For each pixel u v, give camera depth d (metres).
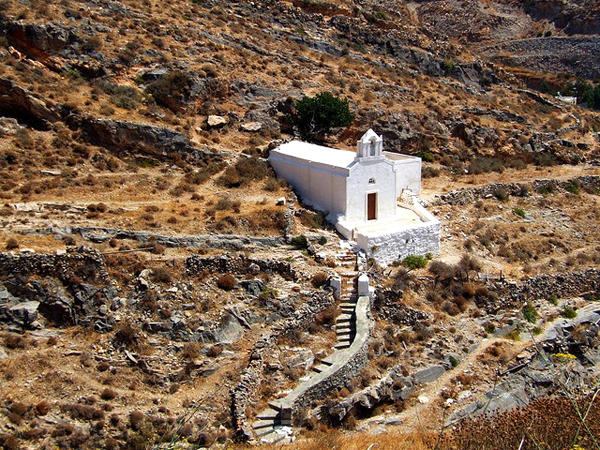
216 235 42.72
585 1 148.38
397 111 67.69
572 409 26.39
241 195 48.97
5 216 40.97
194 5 77.06
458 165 65.62
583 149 75.81
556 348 45.09
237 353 36.06
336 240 45.75
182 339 35.78
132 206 45.38
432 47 94.31
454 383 39.88
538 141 72.81
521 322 46.25
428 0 162.25
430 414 36.84
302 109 60.34
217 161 53.31
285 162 52.41
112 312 36.09
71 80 56.31
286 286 40.41
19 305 34.97
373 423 35.50
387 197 49.44
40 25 57.03
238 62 66.38
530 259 53.03
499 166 66.69
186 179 50.31
